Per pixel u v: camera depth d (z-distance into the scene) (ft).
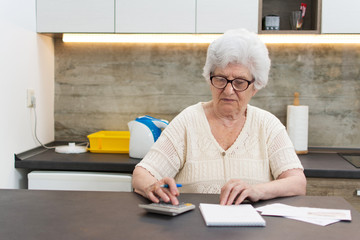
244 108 4.94
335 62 8.54
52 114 8.93
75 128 9.00
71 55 8.91
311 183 6.80
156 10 7.68
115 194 4.22
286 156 4.96
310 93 8.63
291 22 7.98
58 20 7.84
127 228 3.17
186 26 7.66
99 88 8.94
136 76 8.86
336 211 3.62
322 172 6.68
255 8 7.57
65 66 8.93
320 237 3.00
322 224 3.27
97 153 7.81
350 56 8.50
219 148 5.08
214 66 4.76
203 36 8.02
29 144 7.69
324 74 8.57
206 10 7.61
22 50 7.29
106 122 8.98
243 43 4.55
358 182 6.71
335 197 4.20
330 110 8.63
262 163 5.06
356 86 8.55
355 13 7.47
